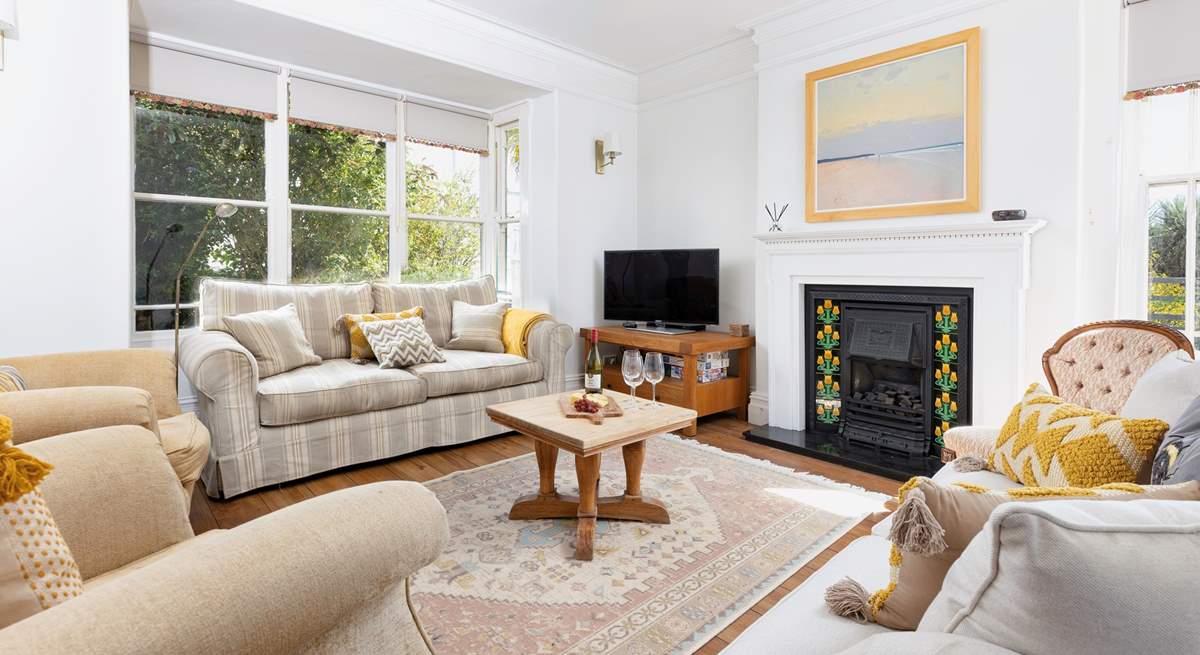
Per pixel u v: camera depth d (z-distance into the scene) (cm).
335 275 406
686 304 436
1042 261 286
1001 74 296
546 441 223
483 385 353
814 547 221
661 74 483
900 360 329
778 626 103
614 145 465
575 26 402
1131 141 271
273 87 373
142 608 54
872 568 128
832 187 356
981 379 300
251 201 367
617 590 191
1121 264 274
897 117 328
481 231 488
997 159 298
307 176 392
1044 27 282
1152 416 151
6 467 77
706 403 403
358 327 355
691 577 200
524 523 242
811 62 366
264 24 324
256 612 60
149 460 132
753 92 425
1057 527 57
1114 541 56
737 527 238
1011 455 167
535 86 430
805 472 307
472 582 195
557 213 456
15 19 193
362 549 70
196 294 351
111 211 272
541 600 185
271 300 343
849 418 357
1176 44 254
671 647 163
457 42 384
